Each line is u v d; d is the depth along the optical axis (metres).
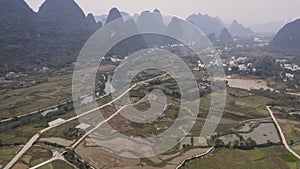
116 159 55.91
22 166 55.44
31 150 62.53
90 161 55.41
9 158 58.97
